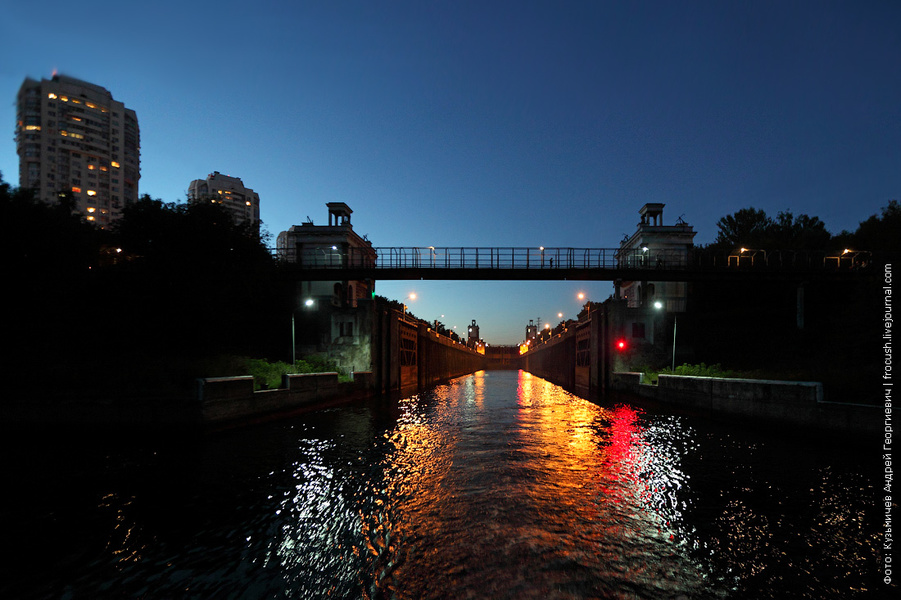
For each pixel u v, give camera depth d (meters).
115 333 29.48
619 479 13.95
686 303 47.50
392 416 28.73
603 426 24.41
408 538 9.68
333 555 8.92
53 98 101.06
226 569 8.40
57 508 11.52
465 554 8.92
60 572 8.35
